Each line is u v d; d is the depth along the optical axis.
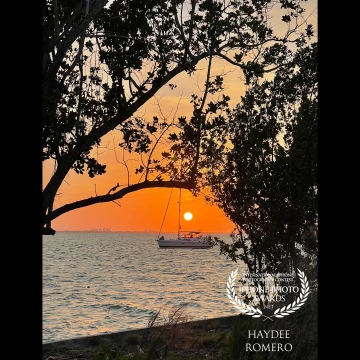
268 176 7.14
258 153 7.31
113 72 7.19
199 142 6.96
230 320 8.08
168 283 34.47
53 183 6.65
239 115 7.59
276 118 7.66
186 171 7.01
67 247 121.62
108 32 7.10
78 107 6.64
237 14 7.37
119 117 6.93
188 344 6.32
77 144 6.74
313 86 7.70
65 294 27.73
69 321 16.55
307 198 7.08
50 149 6.42
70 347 6.71
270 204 7.16
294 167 7.12
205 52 7.38
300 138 7.17
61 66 7.08
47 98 6.15
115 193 6.90
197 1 7.33
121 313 18.75
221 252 7.45
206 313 15.67
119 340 6.98
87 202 6.86
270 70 7.67
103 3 6.61
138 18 7.32
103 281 37.06
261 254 7.09
